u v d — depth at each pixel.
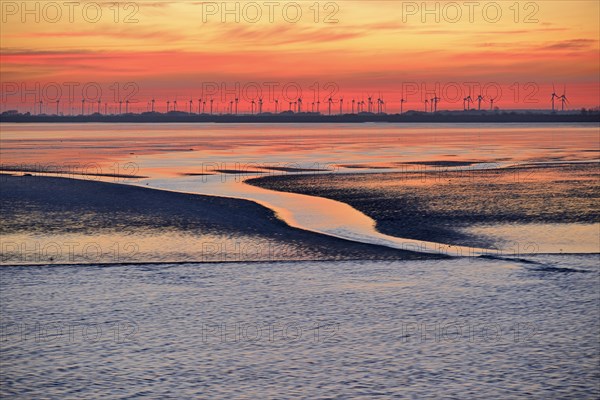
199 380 29.20
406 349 32.78
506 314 38.19
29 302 40.62
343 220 67.50
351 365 30.83
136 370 30.27
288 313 38.56
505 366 30.66
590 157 157.50
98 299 41.28
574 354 32.06
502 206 76.00
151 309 39.34
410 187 95.12
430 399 27.31
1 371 30.11
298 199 82.69
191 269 48.53
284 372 30.05
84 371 30.12
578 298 41.19
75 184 96.31
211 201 80.44
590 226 63.81
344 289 43.41
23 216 69.88
